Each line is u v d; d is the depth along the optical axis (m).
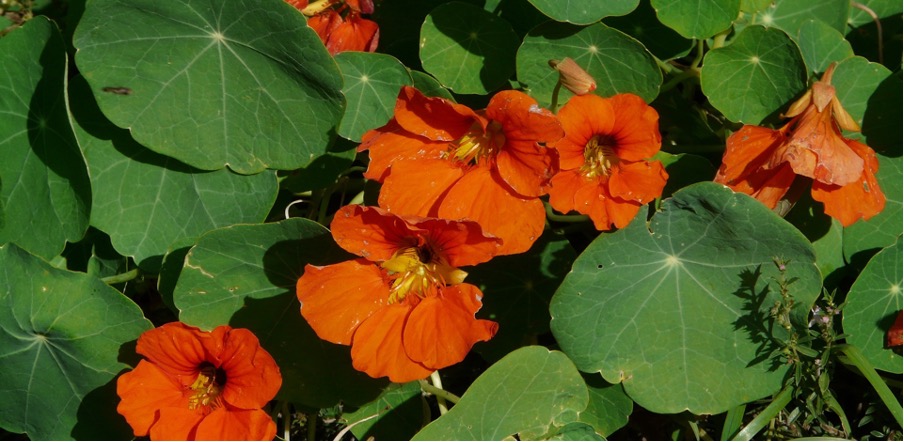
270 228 0.51
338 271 0.49
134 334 0.52
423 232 0.49
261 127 0.53
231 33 0.52
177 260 0.53
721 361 0.53
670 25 0.54
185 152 0.53
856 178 0.50
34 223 0.54
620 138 0.51
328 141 0.53
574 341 0.53
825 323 0.53
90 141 0.54
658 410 0.54
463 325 0.48
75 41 0.52
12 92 0.54
